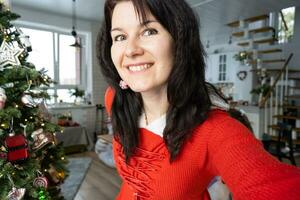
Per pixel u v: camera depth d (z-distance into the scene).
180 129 0.55
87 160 4.11
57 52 5.20
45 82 1.89
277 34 6.47
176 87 0.55
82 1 4.14
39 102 1.82
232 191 0.47
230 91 6.86
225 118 0.53
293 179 0.40
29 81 1.68
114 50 0.60
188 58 0.55
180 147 0.55
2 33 1.67
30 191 1.57
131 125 0.69
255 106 4.87
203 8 4.44
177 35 0.53
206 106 0.55
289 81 5.77
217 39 7.07
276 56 6.47
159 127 0.62
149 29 0.54
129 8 0.54
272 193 0.40
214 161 0.52
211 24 5.55
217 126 0.52
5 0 1.93
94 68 5.63
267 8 4.50
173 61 0.55
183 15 0.53
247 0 4.04
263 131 4.69
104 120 5.62
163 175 0.59
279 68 6.17
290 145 3.55
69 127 4.52
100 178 3.39
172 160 0.56
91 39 5.53
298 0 4.08
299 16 6.11
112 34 0.60
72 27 5.04
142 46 0.54
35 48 4.90
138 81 0.56
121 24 0.56
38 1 4.16
